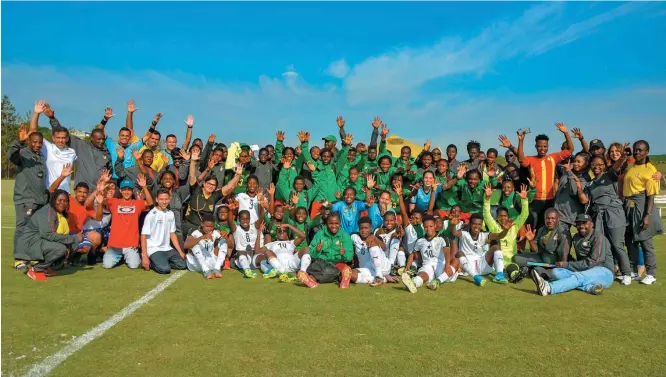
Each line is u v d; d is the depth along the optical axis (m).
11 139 51.94
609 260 7.00
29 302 5.68
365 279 6.99
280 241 7.93
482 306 5.68
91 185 9.06
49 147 8.51
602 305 5.75
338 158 10.81
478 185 9.03
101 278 7.16
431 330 4.76
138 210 8.05
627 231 7.49
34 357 3.99
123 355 4.05
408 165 10.52
